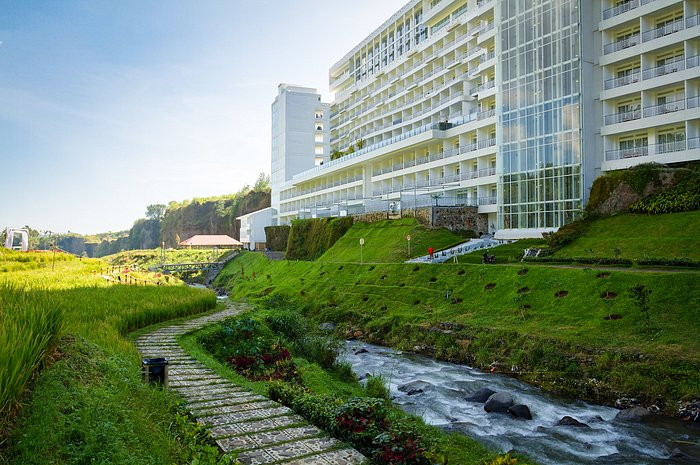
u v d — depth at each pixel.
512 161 45.81
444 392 18.89
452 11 67.69
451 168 58.50
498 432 14.57
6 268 39.78
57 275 32.91
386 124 84.75
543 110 42.91
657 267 26.12
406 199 58.84
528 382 20.17
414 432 9.05
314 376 16.83
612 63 39.16
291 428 9.43
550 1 42.41
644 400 16.84
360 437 8.84
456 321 27.19
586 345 20.31
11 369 6.20
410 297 33.09
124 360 10.13
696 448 13.26
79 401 6.80
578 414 16.25
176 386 12.12
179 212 172.50
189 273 85.81
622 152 38.69
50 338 8.51
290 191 105.50
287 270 56.50
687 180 32.69
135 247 199.00
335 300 37.69
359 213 64.62
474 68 60.41
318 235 67.50
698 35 33.41
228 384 12.60
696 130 34.44
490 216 51.41
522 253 36.66
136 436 6.82
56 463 5.43
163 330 19.47
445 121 61.34
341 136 103.44
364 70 94.38
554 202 41.59
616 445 13.50
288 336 22.23
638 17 37.22
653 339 19.39
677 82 34.75
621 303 22.58
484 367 22.52
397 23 82.81
